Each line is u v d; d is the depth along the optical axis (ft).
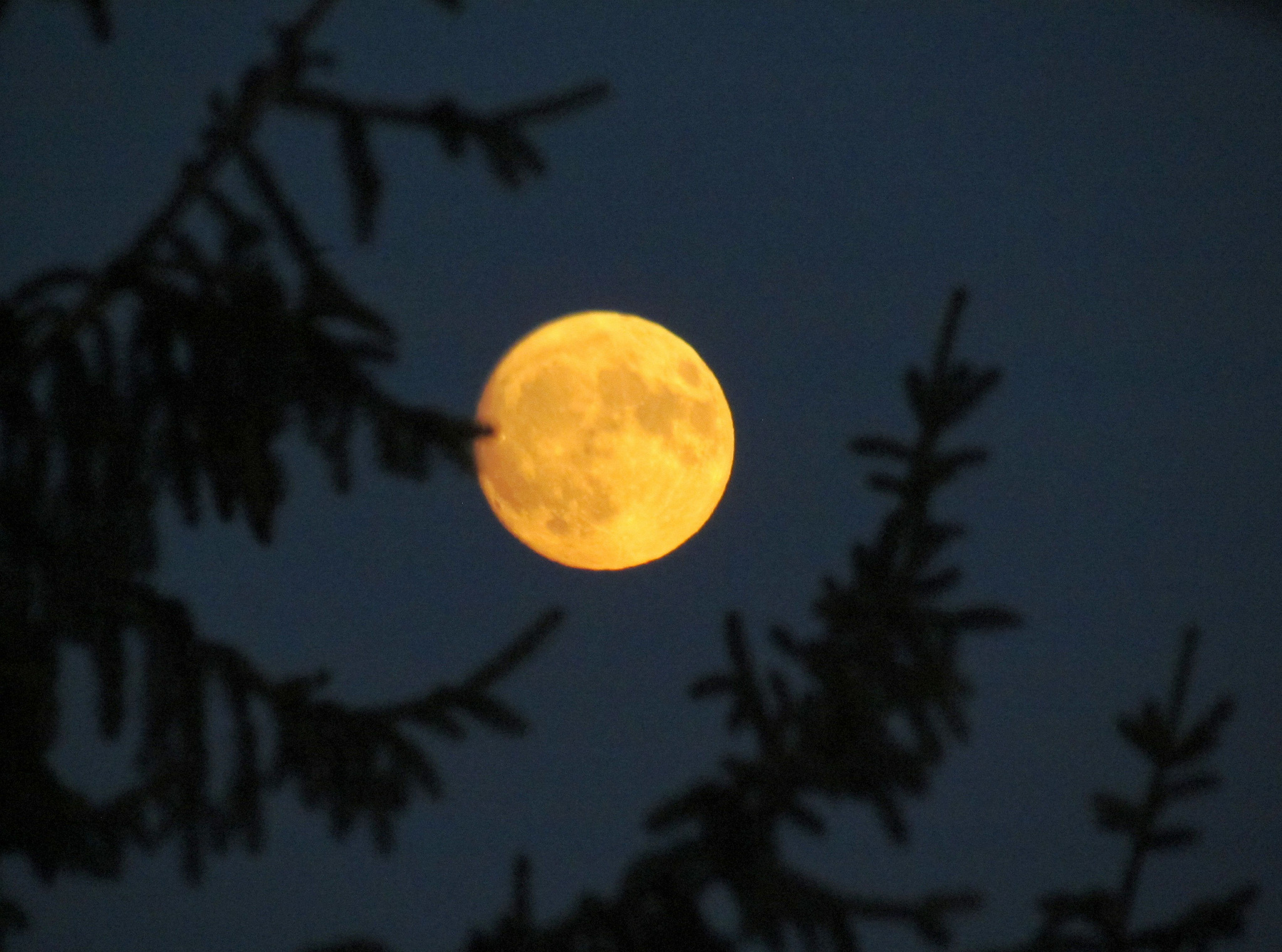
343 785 40.91
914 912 51.72
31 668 35.96
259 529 36.45
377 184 39.37
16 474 36.78
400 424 36.58
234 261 38.47
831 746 51.57
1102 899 54.13
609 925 47.96
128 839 42.24
